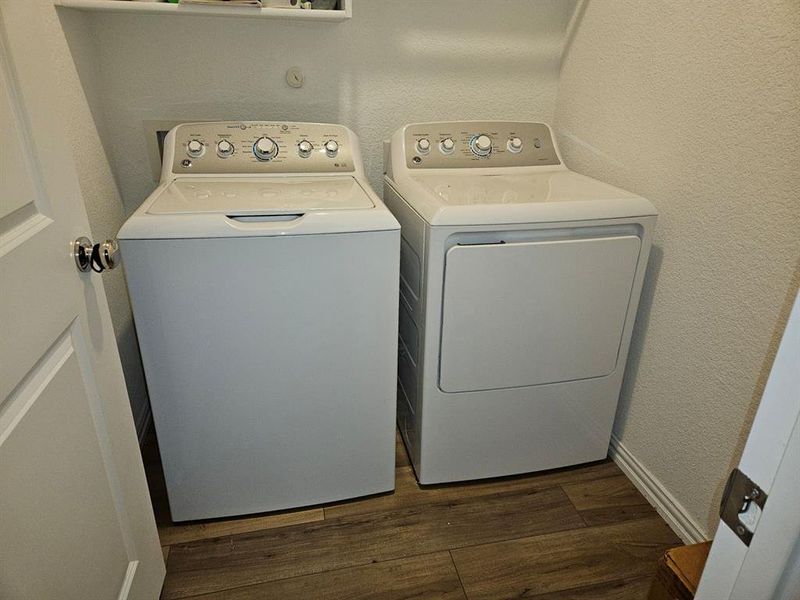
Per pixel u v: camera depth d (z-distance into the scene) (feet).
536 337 4.79
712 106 4.09
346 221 4.03
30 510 2.36
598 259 4.60
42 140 2.59
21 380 2.33
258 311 4.14
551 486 5.45
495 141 5.77
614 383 5.28
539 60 6.40
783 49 3.48
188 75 5.73
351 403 4.71
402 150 5.58
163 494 5.25
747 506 1.56
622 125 5.22
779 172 3.59
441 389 4.85
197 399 4.36
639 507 5.19
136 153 5.90
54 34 4.38
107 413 3.26
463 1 5.98
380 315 4.42
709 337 4.35
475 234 4.38
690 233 4.45
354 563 4.56
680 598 2.90
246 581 4.38
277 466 4.82
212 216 3.87
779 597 1.53
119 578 3.39
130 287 3.87
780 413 1.42
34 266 2.44
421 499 5.26
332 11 5.03
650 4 4.68
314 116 6.19
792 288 3.59
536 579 4.44
